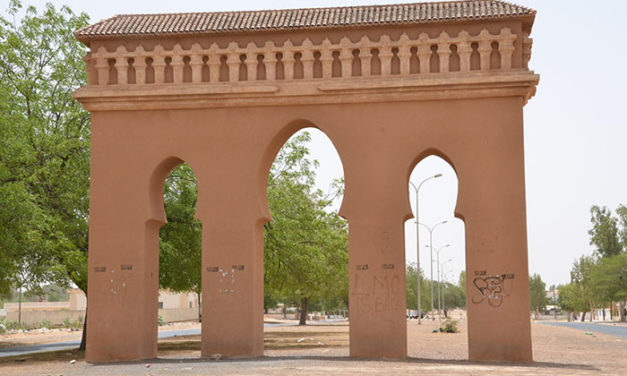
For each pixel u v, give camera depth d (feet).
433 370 48.26
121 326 60.13
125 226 60.95
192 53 61.57
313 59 60.59
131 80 62.23
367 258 58.59
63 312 205.77
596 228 297.74
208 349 59.47
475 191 57.93
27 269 77.71
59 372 51.75
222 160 61.00
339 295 220.84
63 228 73.67
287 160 95.96
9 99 76.23
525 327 56.18
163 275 85.35
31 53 81.56
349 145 59.77
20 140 71.41
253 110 61.11
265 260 92.02
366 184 59.31
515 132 57.98
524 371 48.60
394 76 59.36
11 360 70.13
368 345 57.88
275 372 47.03
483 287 57.00
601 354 68.74
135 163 61.52
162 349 84.28
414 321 224.53
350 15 62.18
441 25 59.82
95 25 63.67
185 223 83.41
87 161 75.72
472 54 59.41
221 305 59.72
